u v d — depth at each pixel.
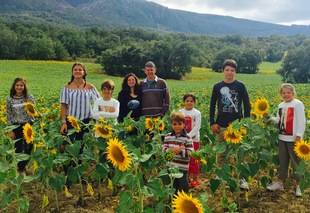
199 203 1.47
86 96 3.03
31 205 2.71
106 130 2.57
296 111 2.79
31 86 16.84
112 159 1.81
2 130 2.83
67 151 2.56
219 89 2.99
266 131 2.90
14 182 2.30
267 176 3.00
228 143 2.55
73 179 2.57
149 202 2.64
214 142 3.24
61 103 3.03
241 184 2.76
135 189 2.01
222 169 2.36
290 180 3.16
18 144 3.38
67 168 2.85
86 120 3.02
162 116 3.36
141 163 2.44
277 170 3.30
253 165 2.57
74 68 3.02
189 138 2.43
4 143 2.80
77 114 3.00
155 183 1.90
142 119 2.94
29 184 3.12
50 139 2.64
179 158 2.41
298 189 2.80
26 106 3.02
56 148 2.67
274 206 2.66
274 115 3.43
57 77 23.61
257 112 2.89
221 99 2.98
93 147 2.71
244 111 2.98
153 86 3.35
